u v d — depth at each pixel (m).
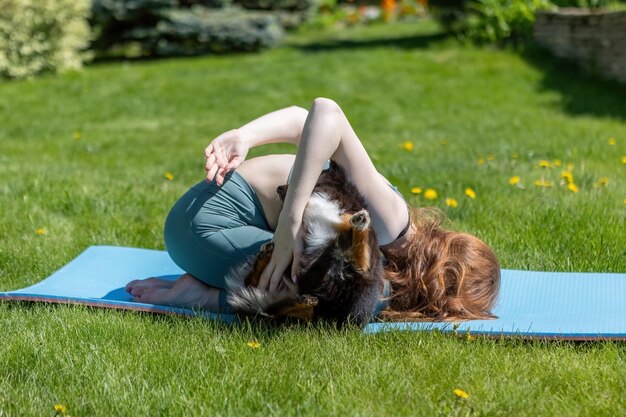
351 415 2.35
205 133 8.88
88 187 5.50
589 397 2.50
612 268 3.92
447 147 7.67
